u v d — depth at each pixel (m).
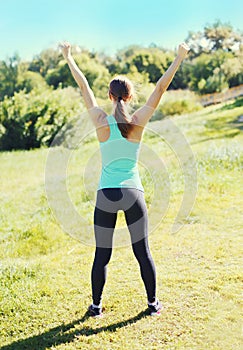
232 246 5.81
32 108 18.06
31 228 6.89
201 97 20.12
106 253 4.20
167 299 4.57
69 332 4.14
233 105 17.20
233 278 4.93
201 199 7.58
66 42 4.52
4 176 11.58
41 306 4.59
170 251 5.78
